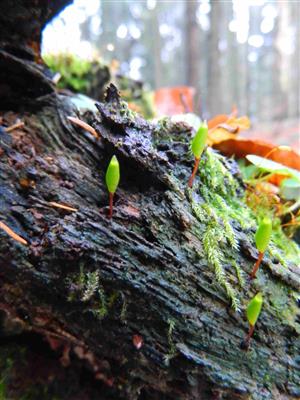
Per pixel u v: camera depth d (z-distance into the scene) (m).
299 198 0.08
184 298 0.05
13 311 0.05
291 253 0.07
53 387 0.06
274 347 0.05
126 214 0.05
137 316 0.05
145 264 0.05
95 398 0.06
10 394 0.06
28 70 0.07
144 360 0.05
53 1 0.07
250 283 0.05
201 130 0.05
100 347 0.05
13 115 0.07
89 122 0.07
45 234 0.05
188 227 0.05
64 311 0.05
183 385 0.05
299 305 0.05
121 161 0.06
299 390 0.05
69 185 0.06
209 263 0.05
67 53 0.14
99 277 0.05
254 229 0.06
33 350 0.06
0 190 0.05
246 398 0.05
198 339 0.05
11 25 0.07
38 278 0.05
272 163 0.07
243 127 0.10
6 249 0.05
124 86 0.18
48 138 0.06
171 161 0.06
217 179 0.06
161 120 0.06
